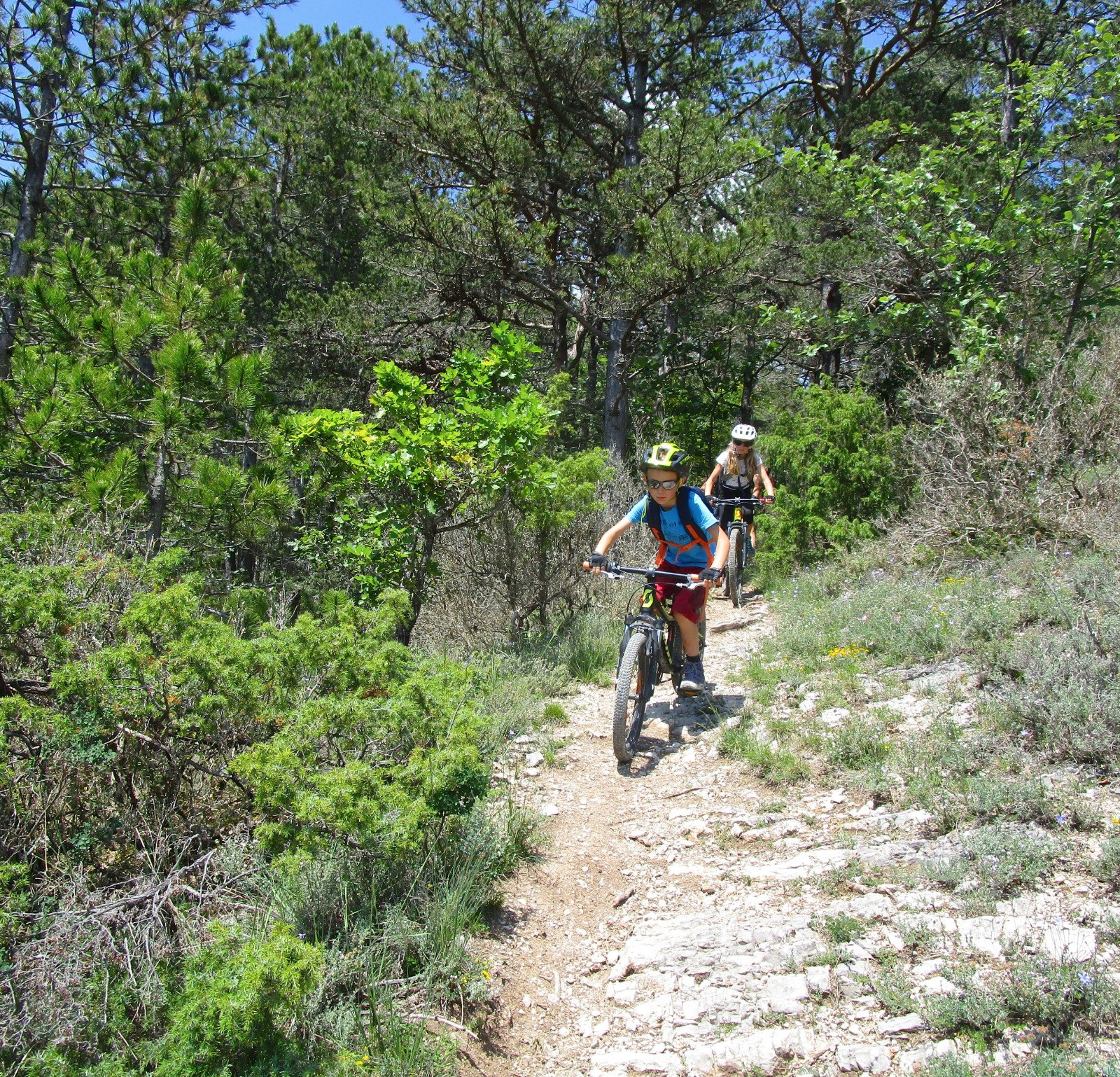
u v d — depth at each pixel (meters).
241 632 5.67
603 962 3.64
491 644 8.01
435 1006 3.27
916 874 3.72
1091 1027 2.72
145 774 3.93
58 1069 2.74
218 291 7.96
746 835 4.44
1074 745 4.25
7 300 10.80
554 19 14.89
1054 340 10.13
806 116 20.23
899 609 6.70
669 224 13.23
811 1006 3.09
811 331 15.12
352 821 3.39
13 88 11.90
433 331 15.83
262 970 2.77
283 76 16.81
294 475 8.01
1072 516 7.22
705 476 18.14
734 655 7.51
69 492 6.93
